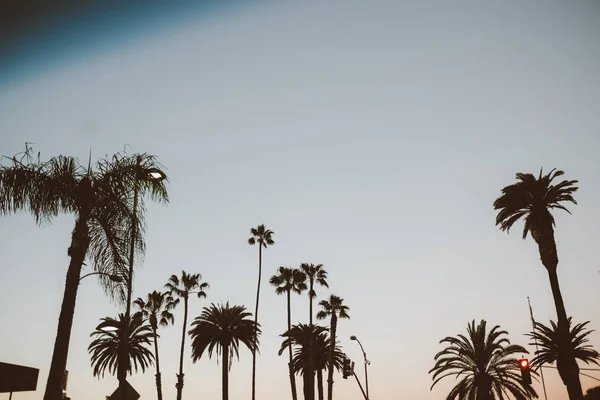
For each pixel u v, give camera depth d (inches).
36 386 753.6
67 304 571.2
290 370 2576.3
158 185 663.8
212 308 2474.2
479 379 2037.4
